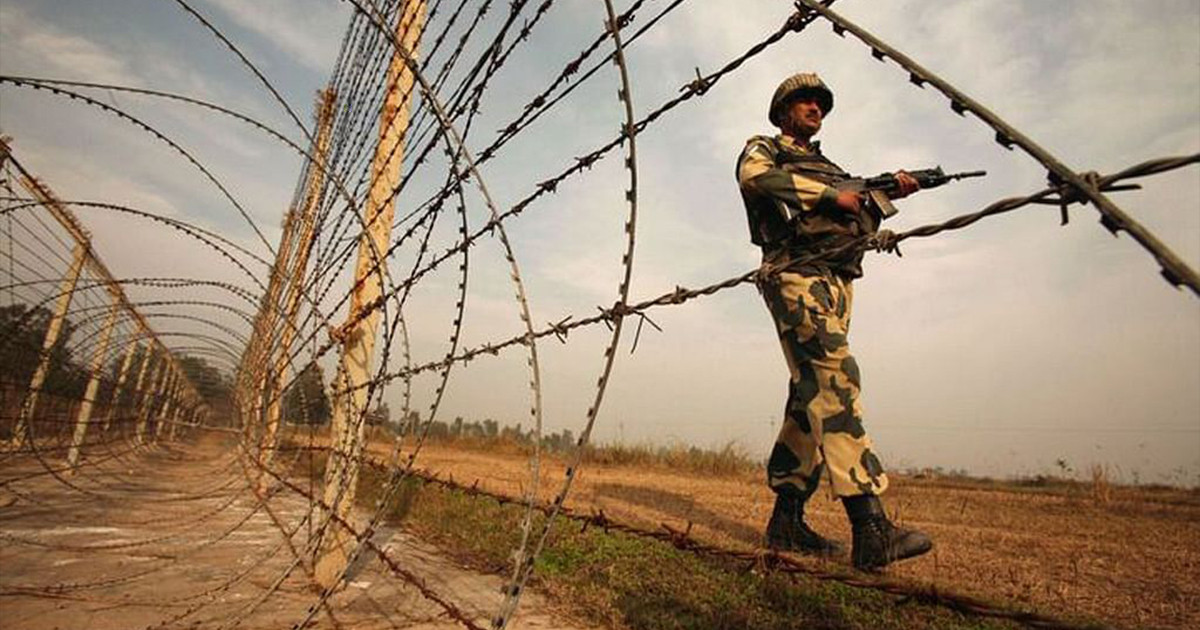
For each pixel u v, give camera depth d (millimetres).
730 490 7758
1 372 5023
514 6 1734
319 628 2262
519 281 1462
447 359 2104
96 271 5355
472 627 1811
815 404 2852
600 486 7441
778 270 1198
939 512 6418
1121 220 520
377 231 3047
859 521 2734
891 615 2324
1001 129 620
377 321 3023
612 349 1250
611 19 1147
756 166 3047
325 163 2395
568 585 2855
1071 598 2727
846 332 3037
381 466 2969
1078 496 9625
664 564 3080
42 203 2818
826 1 1139
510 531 3885
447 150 1728
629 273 1230
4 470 5816
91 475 6816
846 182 2838
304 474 7641
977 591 2715
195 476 7734
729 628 2262
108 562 3021
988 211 840
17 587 2459
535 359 1439
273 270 3424
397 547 3787
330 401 3043
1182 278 478
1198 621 2377
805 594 2520
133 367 10094
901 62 698
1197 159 559
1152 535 4965
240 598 2564
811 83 3326
